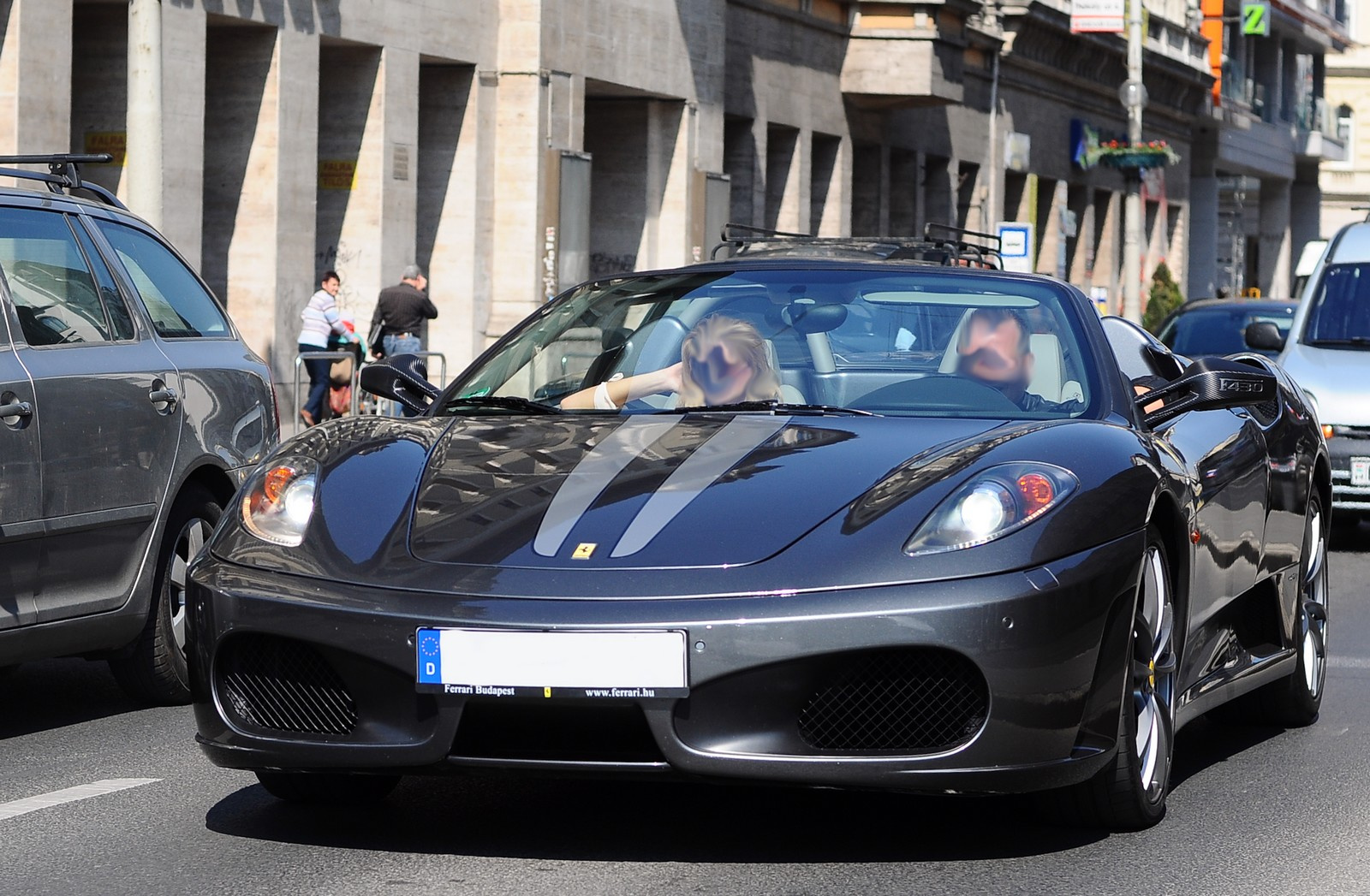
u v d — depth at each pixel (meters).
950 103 44.84
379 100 28.98
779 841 6.64
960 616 5.96
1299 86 89.31
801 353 7.66
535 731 6.07
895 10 43.22
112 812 7.18
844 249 13.76
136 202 17.19
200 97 24.97
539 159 32.16
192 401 9.69
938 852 6.53
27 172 9.50
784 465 6.60
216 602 6.36
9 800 7.43
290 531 6.54
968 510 6.21
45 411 8.63
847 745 6.02
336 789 7.17
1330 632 12.64
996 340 7.61
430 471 6.78
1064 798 6.73
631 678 5.91
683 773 5.94
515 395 7.85
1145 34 63.44
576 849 6.52
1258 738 9.08
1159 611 7.00
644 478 6.55
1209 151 76.06
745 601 5.96
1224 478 8.00
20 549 8.49
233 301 26.92
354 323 29.11
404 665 6.04
